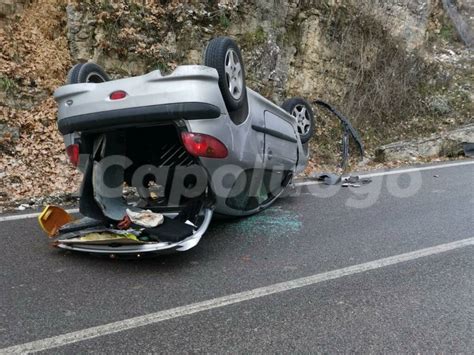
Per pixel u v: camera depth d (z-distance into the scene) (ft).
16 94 27.12
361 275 12.03
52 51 29.48
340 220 17.46
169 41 32.04
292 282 11.50
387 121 40.93
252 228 16.29
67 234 13.43
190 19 32.78
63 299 10.41
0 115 25.93
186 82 12.08
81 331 8.98
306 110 23.99
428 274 12.16
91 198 13.24
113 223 13.32
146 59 31.12
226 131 13.16
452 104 43.96
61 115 12.99
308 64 38.81
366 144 37.73
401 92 42.24
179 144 15.16
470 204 19.93
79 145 13.14
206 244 14.47
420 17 49.01
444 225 16.76
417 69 44.57
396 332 9.12
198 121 12.28
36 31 29.89
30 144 25.70
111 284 11.28
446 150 35.76
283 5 37.42
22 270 12.12
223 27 34.24
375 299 10.61
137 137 15.12
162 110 11.94
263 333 9.01
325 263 12.86
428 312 10.01
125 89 12.28
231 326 9.27
